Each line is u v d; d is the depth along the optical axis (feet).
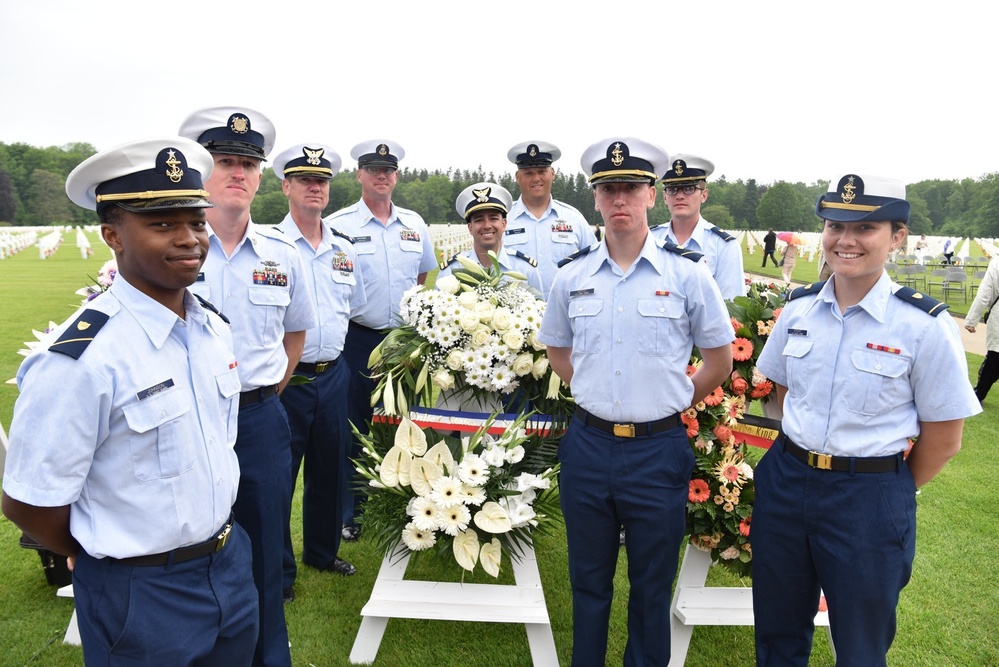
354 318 13.74
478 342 10.11
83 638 5.55
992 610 10.66
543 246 16.08
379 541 9.80
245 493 8.70
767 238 79.20
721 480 9.34
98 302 5.43
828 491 6.95
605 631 8.63
